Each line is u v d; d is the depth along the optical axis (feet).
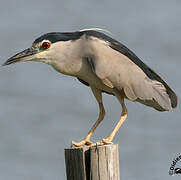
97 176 27.37
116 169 27.55
